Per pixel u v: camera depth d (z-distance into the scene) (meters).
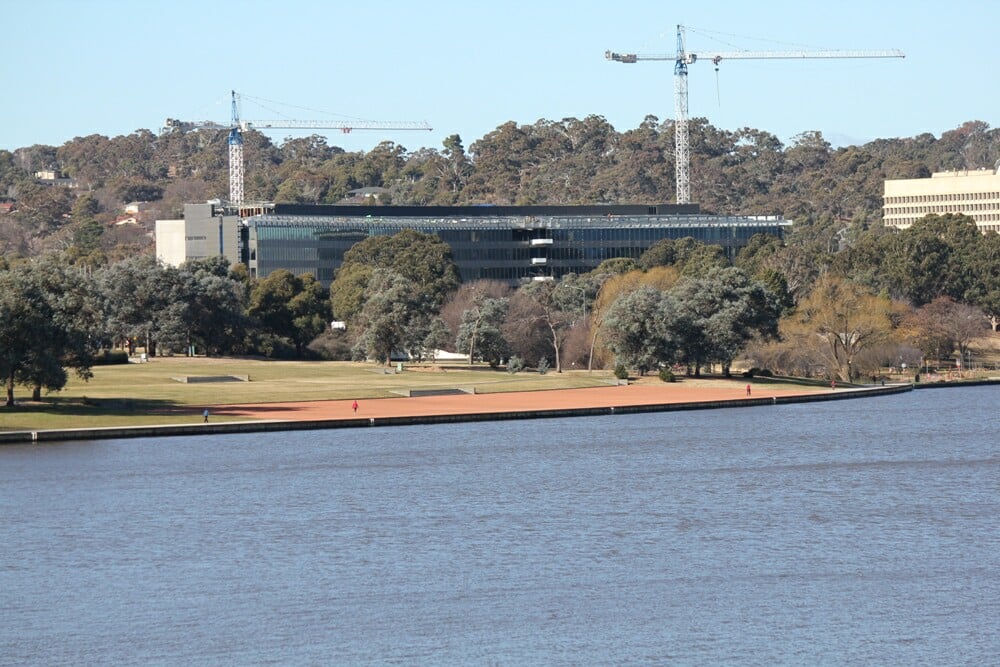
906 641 195.38
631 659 189.25
